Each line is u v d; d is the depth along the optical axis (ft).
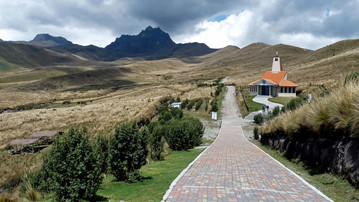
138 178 23.34
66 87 425.28
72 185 16.29
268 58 647.15
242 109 128.26
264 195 15.21
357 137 16.22
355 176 15.64
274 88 172.35
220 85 242.58
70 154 16.52
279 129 37.29
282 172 21.67
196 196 15.14
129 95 278.87
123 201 16.42
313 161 23.04
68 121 141.49
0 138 120.88
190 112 130.31
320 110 21.49
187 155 39.27
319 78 201.67
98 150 20.36
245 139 61.31
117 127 23.72
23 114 171.94
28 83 431.02
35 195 24.48
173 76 623.77
